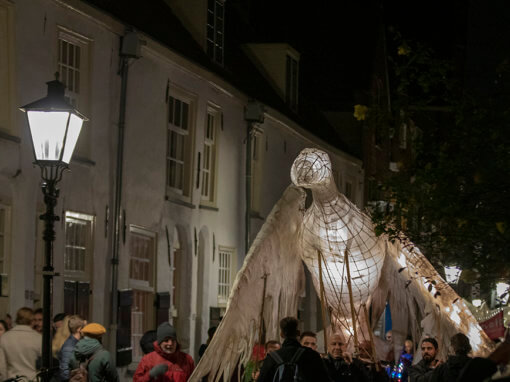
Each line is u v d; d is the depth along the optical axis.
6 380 10.31
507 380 4.63
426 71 9.22
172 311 18.70
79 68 15.21
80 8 14.89
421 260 12.79
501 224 8.05
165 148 17.91
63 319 12.14
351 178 30.70
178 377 11.71
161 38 17.91
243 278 11.96
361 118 9.30
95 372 10.48
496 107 8.91
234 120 21.28
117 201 15.91
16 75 13.40
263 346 13.11
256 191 23.02
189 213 19.03
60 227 14.23
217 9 21.50
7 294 12.91
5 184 12.96
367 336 12.93
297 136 25.69
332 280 12.74
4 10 13.29
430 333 13.20
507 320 15.73
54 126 9.48
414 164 9.14
